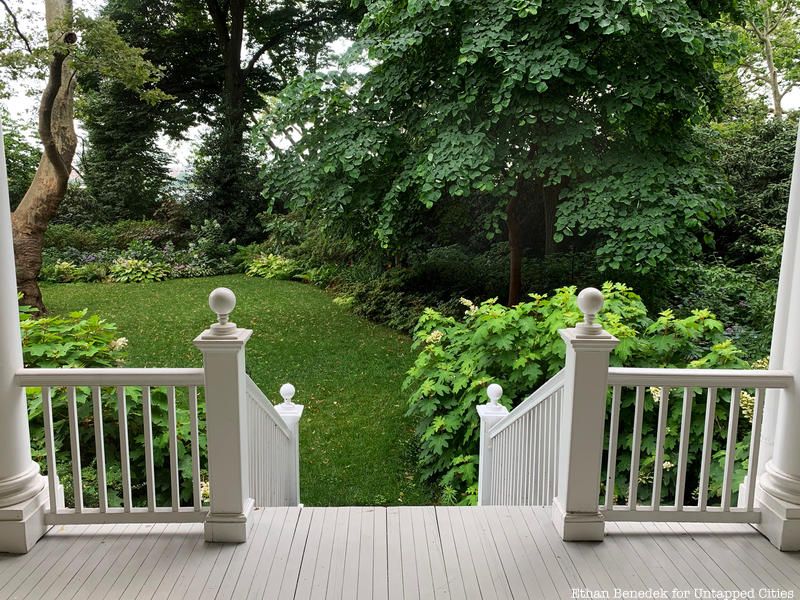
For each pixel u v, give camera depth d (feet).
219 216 51.52
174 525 8.01
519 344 14.79
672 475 11.75
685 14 19.36
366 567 7.05
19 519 7.23
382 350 25.86
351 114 24.88
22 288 29.04
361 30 24.59
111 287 39.91
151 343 26.45
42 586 6.64
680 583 6.78
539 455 8.97
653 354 13.00
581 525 7.63
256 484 8.79
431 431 14.85
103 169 55.01
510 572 6.97
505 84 19.22
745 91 36.06
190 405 7.58
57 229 47.67
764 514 7.75
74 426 7.55
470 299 28.94
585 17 18.58
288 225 39.06
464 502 13.33
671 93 20.45
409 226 28.73
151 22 53.83
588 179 22.85
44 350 11.59
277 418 10.34
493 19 20.18
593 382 7.30
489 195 28.60
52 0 28.45
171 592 6.55
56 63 25.38
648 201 19.95
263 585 6.68
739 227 28.22
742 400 11.19
